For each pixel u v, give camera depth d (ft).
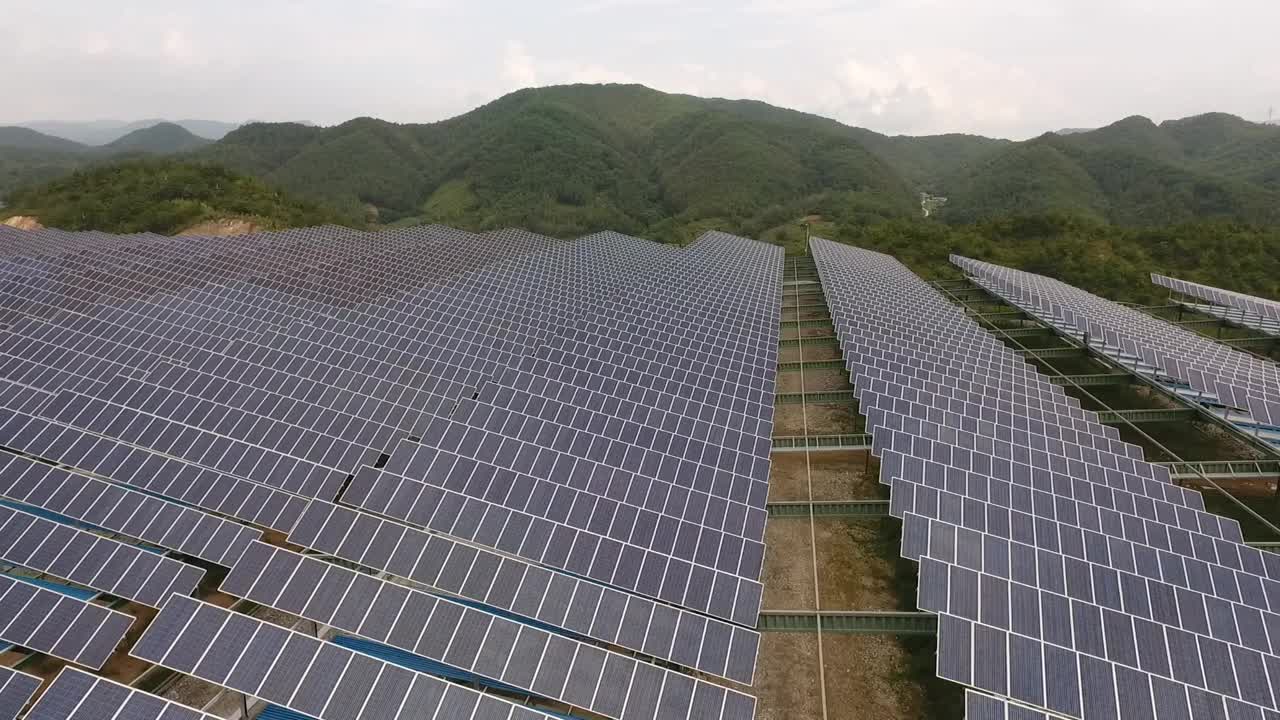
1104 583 70.59
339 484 84.99
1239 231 372.99
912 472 92.38
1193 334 196.54
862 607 86.07
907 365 141.69
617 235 345.31
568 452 98.99
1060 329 182.29
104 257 211.41
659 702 56.54
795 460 122.93
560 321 168.96
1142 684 55.62
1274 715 53.57
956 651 58.29
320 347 137.08
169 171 470.39
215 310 162.71
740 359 146.92
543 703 62.23
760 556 75.46
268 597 62.18
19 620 57.67
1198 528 88.53
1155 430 141.08
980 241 375.66
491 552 69.67
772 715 70.49
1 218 424.46
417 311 174.09
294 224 430.20
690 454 102.01
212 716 48.06
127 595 64.08
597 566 72.23
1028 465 97.35
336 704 51.96
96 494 75.56
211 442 91.45
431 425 99.04
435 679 53.21
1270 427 119.65
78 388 107.34
